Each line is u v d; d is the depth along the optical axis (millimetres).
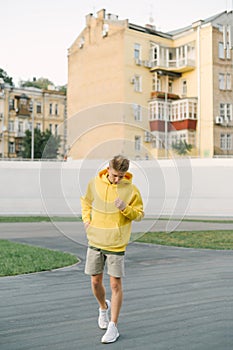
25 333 3430
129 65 30312
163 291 5016
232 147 30344
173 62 31422
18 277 5945
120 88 30250
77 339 3287
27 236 11961
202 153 29969
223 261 7492
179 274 6180
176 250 9008
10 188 24125
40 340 3262
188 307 4262
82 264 7102
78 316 3934
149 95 31031
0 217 20734
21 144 42812
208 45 30188
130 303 4426
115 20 30969
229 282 5570
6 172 24094
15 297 4711
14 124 42781
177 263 7254
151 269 6625
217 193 22422
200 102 30484
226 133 30328
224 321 3771
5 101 42312
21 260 7270
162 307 4262
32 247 9172
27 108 43406
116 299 3314
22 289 5133
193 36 31016
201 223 17094
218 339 3283
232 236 11711
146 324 3672
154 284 5430
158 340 3262
